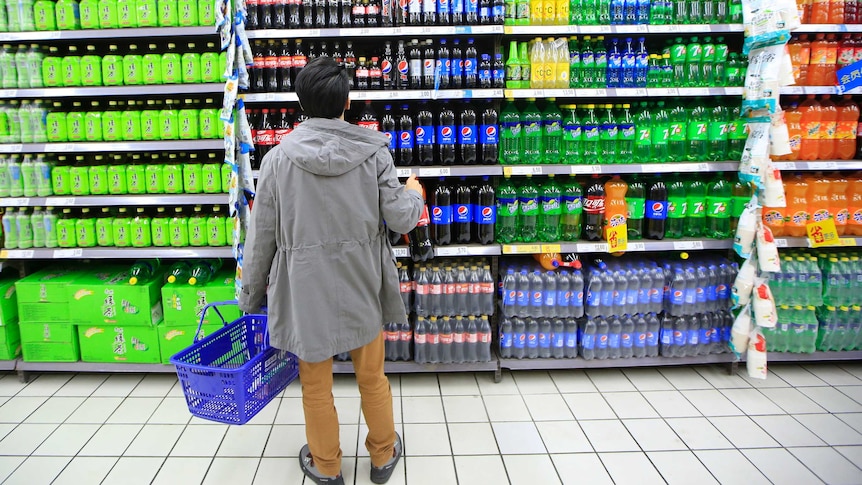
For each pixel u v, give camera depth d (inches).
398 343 116.2
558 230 120.3
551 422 101.3
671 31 109.4
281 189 69.0
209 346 88.2
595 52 114.4
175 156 117.0
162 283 119.4
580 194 116.0
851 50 117.0
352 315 72.9
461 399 110.1
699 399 110.3
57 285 113.0
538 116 113.9
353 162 69.3
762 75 105.8
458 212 114.1
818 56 117.2
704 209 120.0
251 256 72.4
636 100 129.5
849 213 119.7
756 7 105.6
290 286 71.2
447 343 113.8
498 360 116.7
